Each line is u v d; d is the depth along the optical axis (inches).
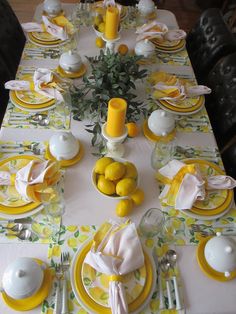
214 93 61.0
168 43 65.4
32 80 53.7
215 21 67.0
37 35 62.8
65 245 37.0
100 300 32.7
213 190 43.0
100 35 61.8
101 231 36.5
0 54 63.2
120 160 41.5
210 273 35.9
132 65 48.6
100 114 48.7
